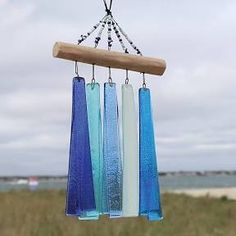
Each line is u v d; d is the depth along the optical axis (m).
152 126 0.69
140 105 0.70
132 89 0.69
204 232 2.64
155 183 0.68
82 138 0.65
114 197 0.66
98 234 2.43
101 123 0.67
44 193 5.64
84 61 0.66
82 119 0.65
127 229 2.52
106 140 0.66
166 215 3.23
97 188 0.66
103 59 0.67
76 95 0.65
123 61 0.68
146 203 0.68
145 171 0.68
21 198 4.66
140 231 2.53
